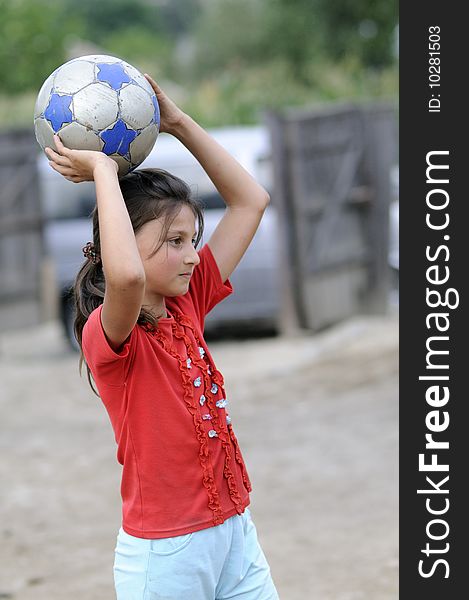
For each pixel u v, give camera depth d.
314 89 56.84
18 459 18.25
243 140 27.81
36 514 15.17
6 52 56.31
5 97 56.47
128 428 6.95
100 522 14.76
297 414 19.81
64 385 24.22
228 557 7.11
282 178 27.36
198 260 7.08
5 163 29.14
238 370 24.58
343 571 12.18
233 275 27.48
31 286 29.53
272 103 52.41
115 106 6.84
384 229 29.28
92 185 28.03
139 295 6.49
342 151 28.69
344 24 59.16
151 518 6.94
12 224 29.22
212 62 106.69
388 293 29.33
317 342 27.05
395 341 25.38
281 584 11.86
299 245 27.72
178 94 61.41
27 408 22.12
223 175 7.87
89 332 6.79
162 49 122.38
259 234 27.45
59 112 6.82
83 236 27.88
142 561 6.93
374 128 28.89
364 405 19.84
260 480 16.12
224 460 7.09
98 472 17.31
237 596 7.18
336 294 28.83
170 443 6.92
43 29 57.28
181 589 6.91
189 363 7.07
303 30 60.75
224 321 27.70
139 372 6.88
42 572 12.81
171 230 6.93
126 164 7.01
